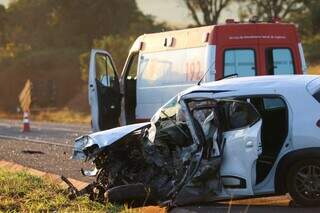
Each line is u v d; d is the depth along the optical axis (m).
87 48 158.62
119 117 35.19
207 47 29.91
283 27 30.50
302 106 19.08
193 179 18.81
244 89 19.33
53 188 22.45
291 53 30.45
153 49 34.47
